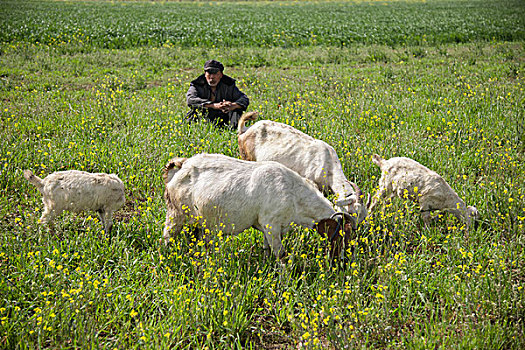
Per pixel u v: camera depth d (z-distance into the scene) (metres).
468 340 4.06
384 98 11.62
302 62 18.28
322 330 4.34
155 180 7.04
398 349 4.09
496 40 24.88
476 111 10.66
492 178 7.17
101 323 4.25
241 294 4.55
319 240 5.34
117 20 35.22
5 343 3.87
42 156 7.26
